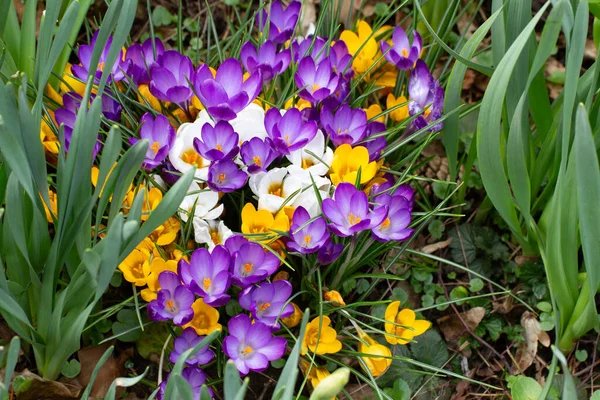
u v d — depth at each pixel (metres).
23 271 0.88
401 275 1.04
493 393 1.00
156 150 0.92
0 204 0.87
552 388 0.97
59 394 0.93
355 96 1.10
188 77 0.97
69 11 0.82
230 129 0.91
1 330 0.95
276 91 1.05
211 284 0.89
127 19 0.83
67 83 0.97
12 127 0.78
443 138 1.02
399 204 0.91
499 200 0.96
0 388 0.75
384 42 1.05
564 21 0.92
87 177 0.83
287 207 0.94
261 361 0.88
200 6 1.21
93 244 0.88
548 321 1.01
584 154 0.81
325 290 0.96
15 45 0.98
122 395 0.95
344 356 0.96
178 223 0.95
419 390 0.98
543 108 0.99
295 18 1.02
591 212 0.84
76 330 0.87
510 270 1.06
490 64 1.19
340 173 0.96
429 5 1.11
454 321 1.03
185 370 0.90
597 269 0.88
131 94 1.02
